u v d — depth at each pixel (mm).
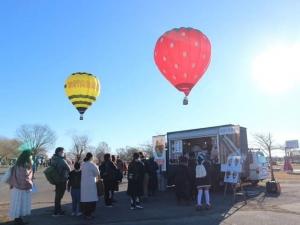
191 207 14336
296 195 17500
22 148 11328
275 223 10836
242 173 19078
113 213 13195
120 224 11250
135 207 14156
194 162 15875
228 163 16797
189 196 15391
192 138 20156
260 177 21828
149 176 18047
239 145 18828
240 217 11898
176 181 15367
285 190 19828
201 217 12094
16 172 11016
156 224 11086
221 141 19188
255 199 16203
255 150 22359
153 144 21531
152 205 15102
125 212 13375
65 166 12680
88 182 12125
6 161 109125
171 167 20625
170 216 12414
